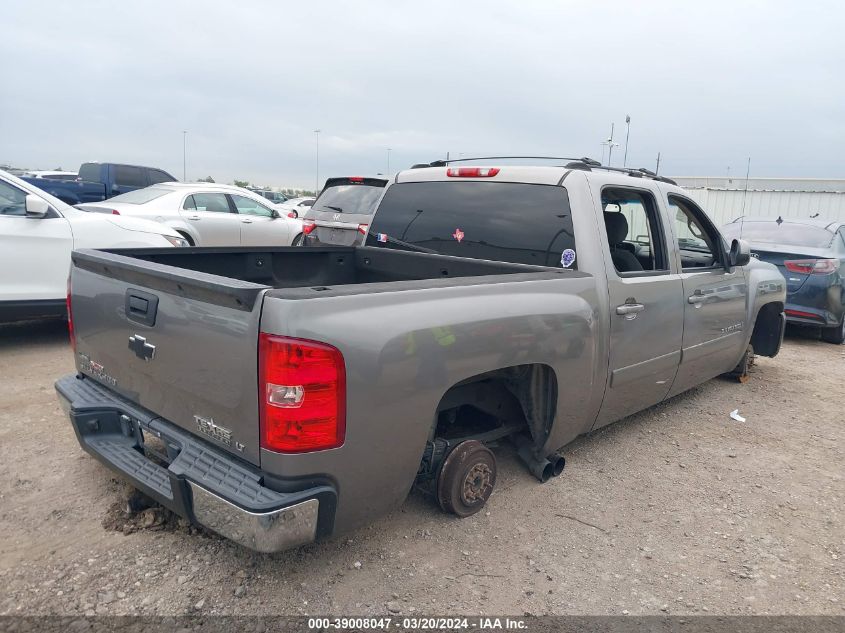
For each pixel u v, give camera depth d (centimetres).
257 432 241
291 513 238
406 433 268
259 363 235
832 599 296
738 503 386
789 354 802
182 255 379
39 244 590
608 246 383
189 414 272
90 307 321
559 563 310
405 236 458
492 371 328
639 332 405
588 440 468
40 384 504
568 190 381
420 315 269
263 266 424
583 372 361
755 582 306
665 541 338
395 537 319
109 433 315
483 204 419
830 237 875
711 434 497
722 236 513
